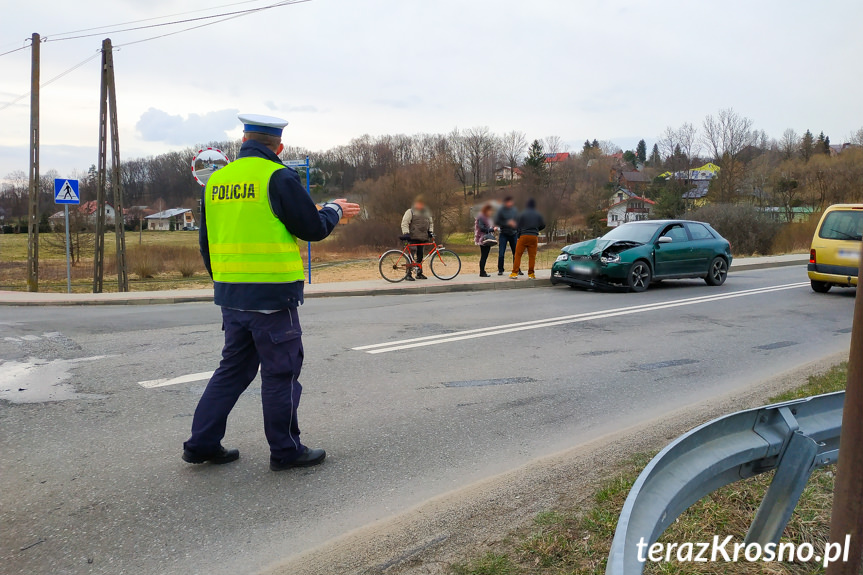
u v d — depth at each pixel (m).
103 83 18.47
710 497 3.24
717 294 12.59
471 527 3.13
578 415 5.04
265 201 3.50
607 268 12.73
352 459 4.08
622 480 3.51
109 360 6.66
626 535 1.74
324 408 5.10
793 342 7.93
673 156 54.84
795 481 2.57
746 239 29.77
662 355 7.16
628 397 5.54
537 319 9.48
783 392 5.32
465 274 16.52
